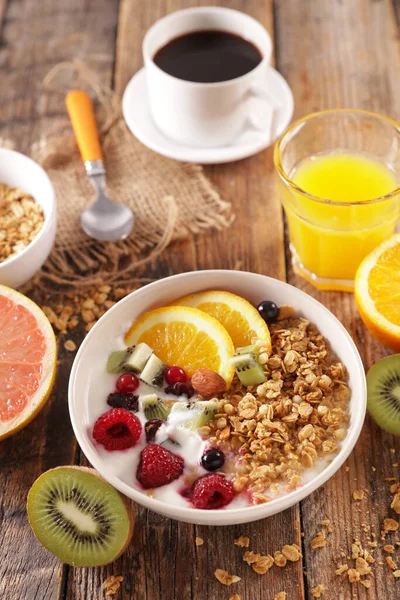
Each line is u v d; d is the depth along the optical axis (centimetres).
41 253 67
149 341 63
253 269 71
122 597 57
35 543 59
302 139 70
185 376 61
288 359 62
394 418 61
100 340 62
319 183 70
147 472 57
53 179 76
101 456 58
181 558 58
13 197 72
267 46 75
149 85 75
